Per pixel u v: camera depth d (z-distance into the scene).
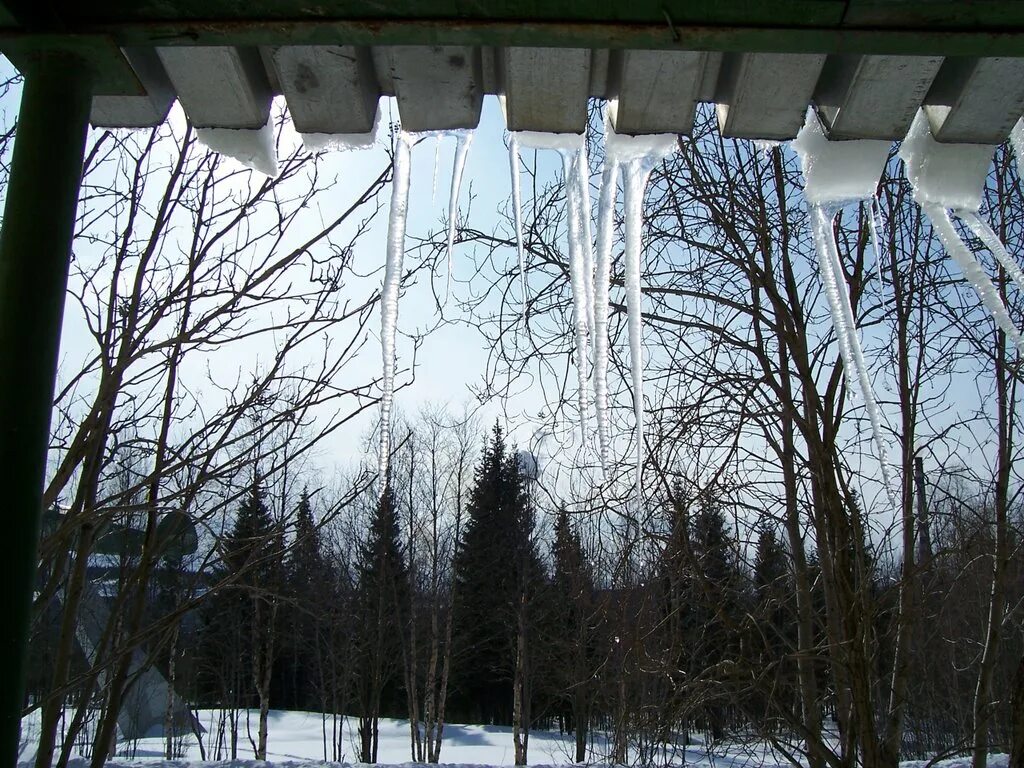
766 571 6.26
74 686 4.02
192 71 2.10
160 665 17.94
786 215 5.95
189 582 4.96
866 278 6.05
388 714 36.28
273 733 30.91
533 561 21.16
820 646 5.23
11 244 1.70
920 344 6.22
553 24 1.88
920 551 6.03
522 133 2.42
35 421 1.61
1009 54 1.94
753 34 1.88
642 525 5.36
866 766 4.93
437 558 23.69
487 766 14.50
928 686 8.23
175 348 4.03
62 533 3.54
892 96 2.16
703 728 6.68
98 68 1.92
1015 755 4.85
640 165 2.80
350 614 21.81
